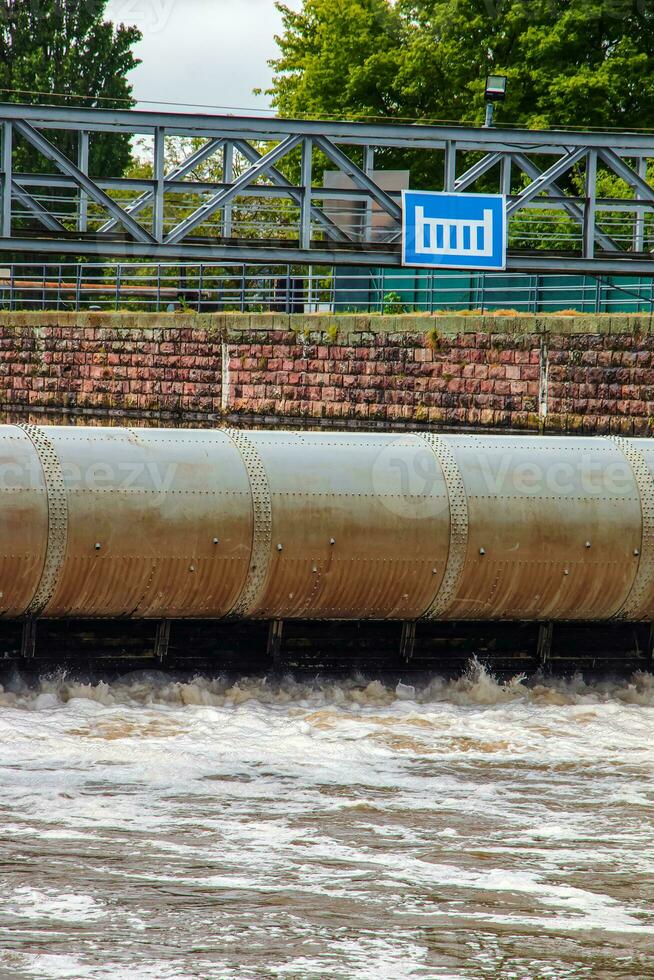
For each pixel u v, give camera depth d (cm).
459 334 10744
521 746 5144
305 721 5412
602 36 16188
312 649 6222
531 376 10175
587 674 6419
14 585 5553
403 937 3241
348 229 12381
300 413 12244
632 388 9494
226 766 4734
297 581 5847
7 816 4072
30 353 15225
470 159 17088
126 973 3002
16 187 9338
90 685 5703
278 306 15700
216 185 9062
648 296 11325
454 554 5962
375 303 12425
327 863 3738
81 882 3531
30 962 3044
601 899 3519
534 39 15938
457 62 16788
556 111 15800
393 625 6300
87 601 5675
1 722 5166
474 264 9219
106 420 14425
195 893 3478
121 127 8988
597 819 4222
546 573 6059
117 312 14250
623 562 6109
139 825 4031
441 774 4728
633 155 9631
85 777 4528
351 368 11731
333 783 4572
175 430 5997
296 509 5812
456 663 6275
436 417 10950
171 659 6003
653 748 5172
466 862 3781
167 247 9069
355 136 9156
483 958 3131
